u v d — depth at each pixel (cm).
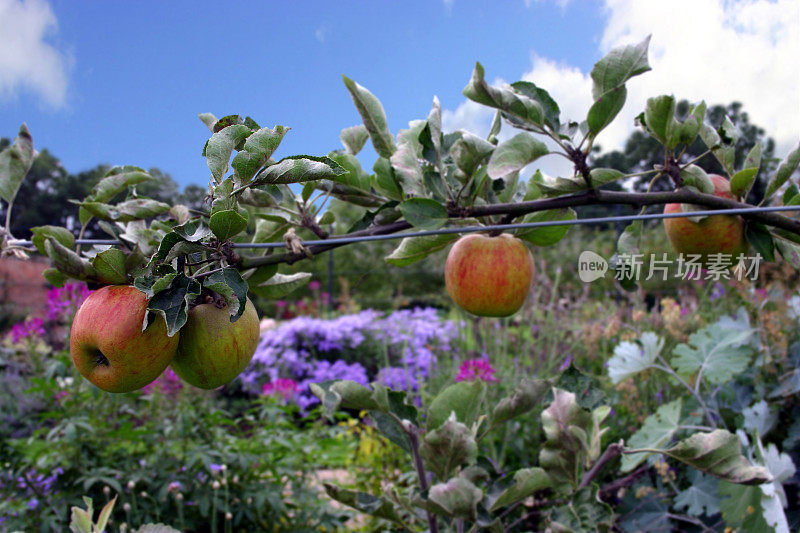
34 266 602
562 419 111
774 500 144
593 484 106
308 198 111
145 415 324
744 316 230
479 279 110
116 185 100
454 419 106
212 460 287
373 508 110
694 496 195
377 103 111
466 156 102
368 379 603
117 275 82
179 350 81
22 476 279
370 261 1078
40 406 353
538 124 104
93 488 269
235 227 75
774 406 215
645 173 114
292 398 383
